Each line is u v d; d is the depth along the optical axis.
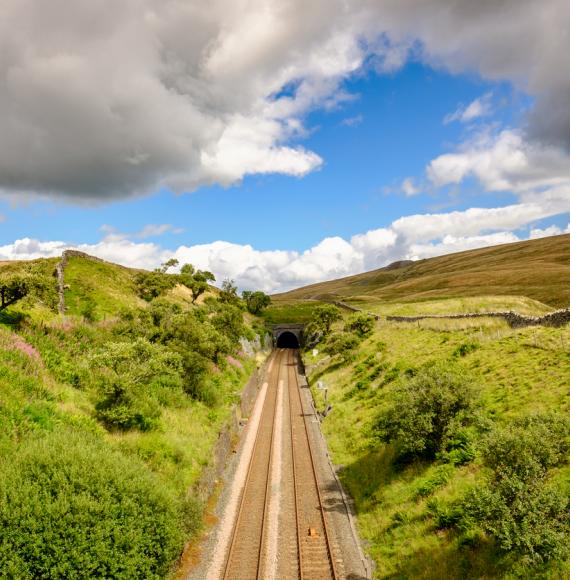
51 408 20.31
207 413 32.06
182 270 113.62
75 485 14.35
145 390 27.59
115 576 13.19
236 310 81.12
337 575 17.50
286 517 22.08
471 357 32.88
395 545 18.73
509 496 14.67
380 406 34.75
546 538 13.13
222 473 27.33
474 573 14.92
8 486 13.54
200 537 19.72
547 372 25.08
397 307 88.56
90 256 82.12
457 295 121.75
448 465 21.39
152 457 21.16
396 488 22.64
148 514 15.30
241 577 17.17
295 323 132.38
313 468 28.33
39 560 12.46
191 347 40.59
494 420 22.56
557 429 15.59
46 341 28.28
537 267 152.75
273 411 44.06
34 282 30.23
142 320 44.00
